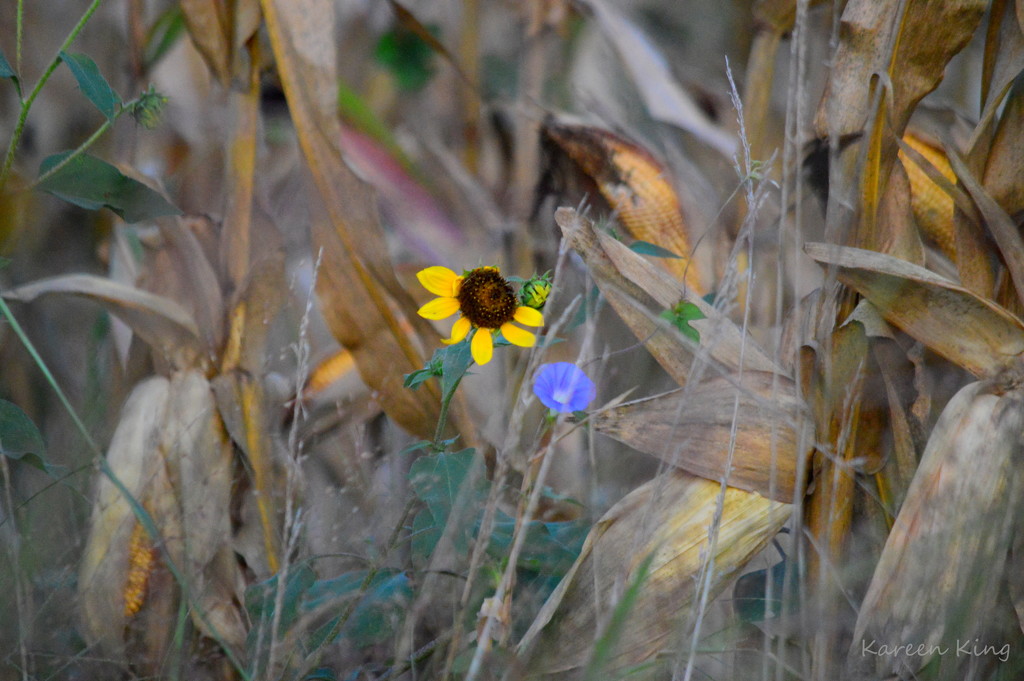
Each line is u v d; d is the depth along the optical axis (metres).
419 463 3.83
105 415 4.07
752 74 4.12
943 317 3.83
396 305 4.04
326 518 4.00
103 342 4.13
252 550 3.98
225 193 4.02
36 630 3.90
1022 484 3.80
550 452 3.75
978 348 3.83
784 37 4.17
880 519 3.87
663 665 3.81
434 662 3.82
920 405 3.86
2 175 3.92
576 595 3.82
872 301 3.84
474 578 3.80
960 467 3.80
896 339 3.86
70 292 3.97
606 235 3.86
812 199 4.11
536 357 3.76
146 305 3.98
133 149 4.21
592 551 3.83
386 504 4.01
